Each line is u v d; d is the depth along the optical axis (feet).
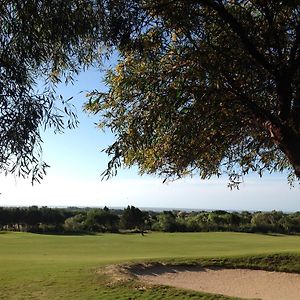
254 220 185.57
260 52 19.95
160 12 18.57
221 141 21.50
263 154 25.99
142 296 45.65
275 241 123.75
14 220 178.50
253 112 19.88
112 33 16.66
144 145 20.99
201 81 19.49
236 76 20.16
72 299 44.16
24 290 47.93
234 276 65.00
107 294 46.29
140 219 186.39
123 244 111.86
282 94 19.49
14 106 12.78
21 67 13.24
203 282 60.95
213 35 20.20
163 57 20.02
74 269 59.93
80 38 15.87
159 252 89.76
